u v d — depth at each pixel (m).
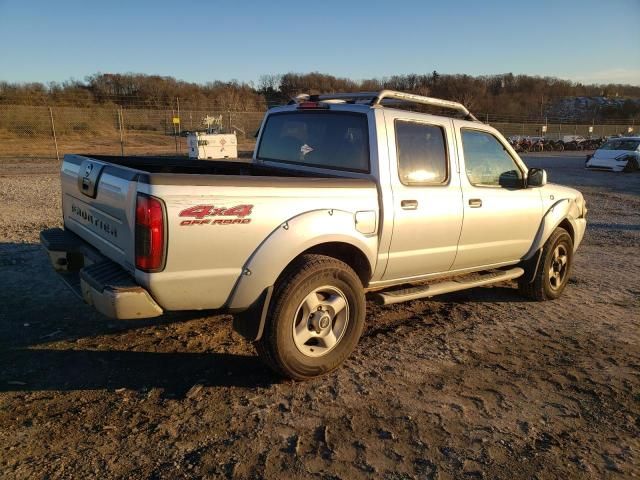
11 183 14.45
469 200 4.80
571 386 3.99
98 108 36.34
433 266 4.71
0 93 34.84
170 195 3.12
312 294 3.75
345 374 4.01
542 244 5.71
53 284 5.66
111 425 3.21
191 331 4.65
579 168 25.42
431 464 2.99
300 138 4.89
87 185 3.88
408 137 4.39
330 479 2.82
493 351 4.57
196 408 3.44
